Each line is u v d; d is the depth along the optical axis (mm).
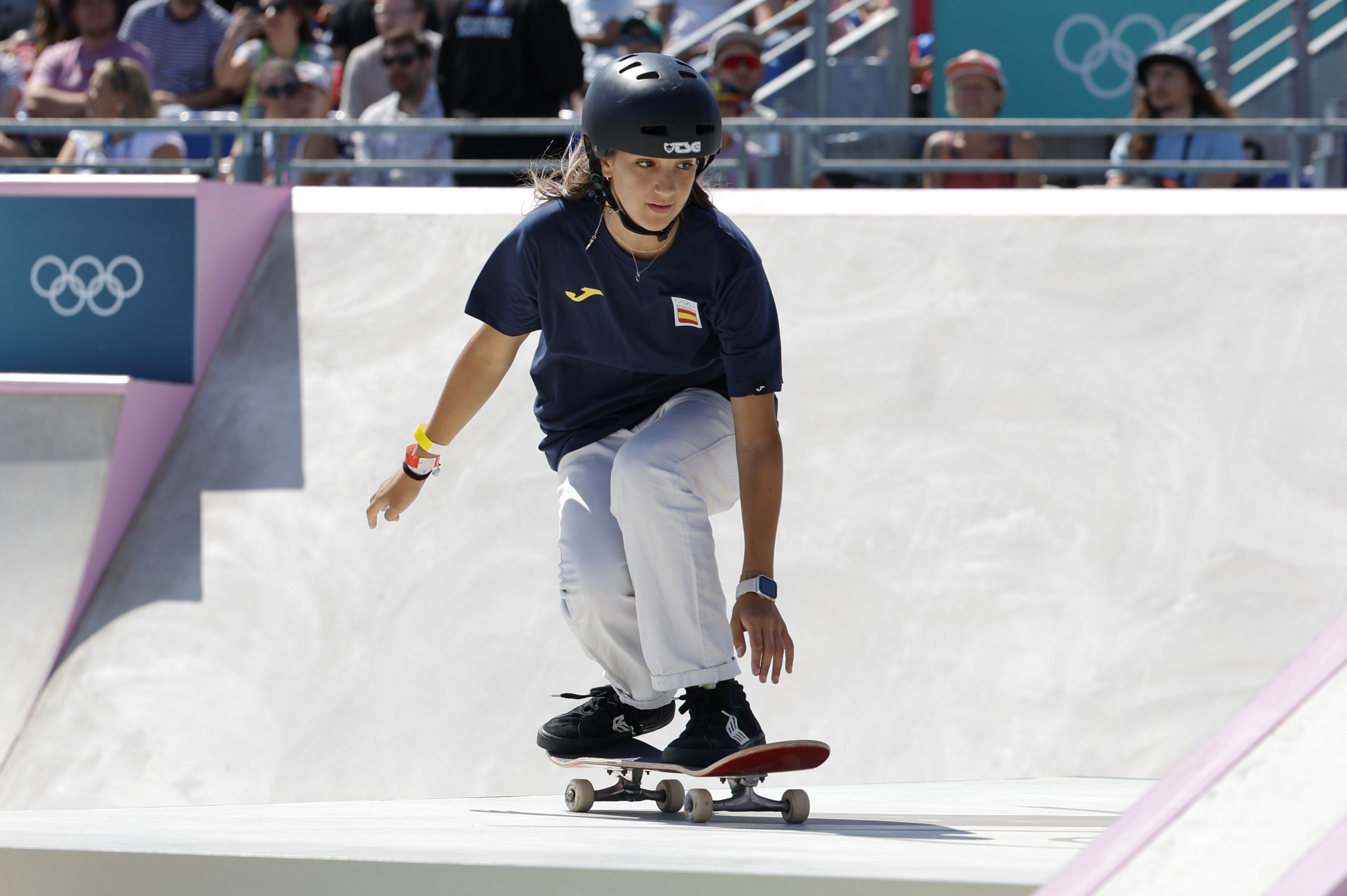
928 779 14883
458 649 16703
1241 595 16094
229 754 16047
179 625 17516
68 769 16172
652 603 8836
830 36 32594
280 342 20828
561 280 8977
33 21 43375
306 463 19141
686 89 8180
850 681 15883
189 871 5707
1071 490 17406
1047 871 5203
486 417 19172
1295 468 17250
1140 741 14961
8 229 21219
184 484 19266
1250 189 21344
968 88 28250
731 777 8328
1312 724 4078
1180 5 32656
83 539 18344
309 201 22734
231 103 32250
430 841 6387
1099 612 16172
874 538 17188
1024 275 20156
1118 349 19000
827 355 19438
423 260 21594
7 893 5859
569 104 33094
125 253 20812
